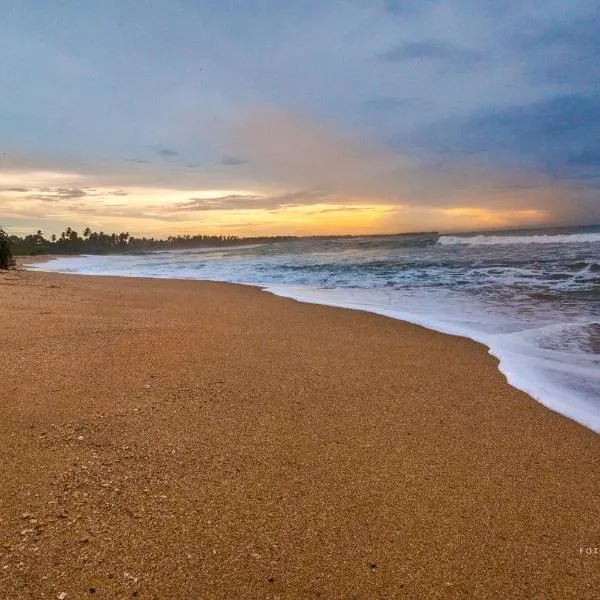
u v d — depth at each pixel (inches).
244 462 122.2
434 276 591.5
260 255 1434.5
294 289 520.7
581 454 130.6
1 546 86.2
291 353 229.3
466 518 101.5
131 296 436.1
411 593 81.0
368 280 586.9
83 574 80.9
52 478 109.0
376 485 113.7
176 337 251.8
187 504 102.7
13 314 294.4
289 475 116.8
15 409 144.9
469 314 336.8
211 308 368.8
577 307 344.8
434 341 258.7
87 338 236.5
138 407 152.5
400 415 156.2
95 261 1496.1
